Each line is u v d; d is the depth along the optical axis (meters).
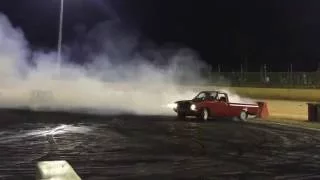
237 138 18.02
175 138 17.58
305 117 27.94
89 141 16.33
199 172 11.30
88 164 12.09
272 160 13.29
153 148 15.04
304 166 12.44
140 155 13.64
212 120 25.58
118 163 12.30
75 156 13.30
